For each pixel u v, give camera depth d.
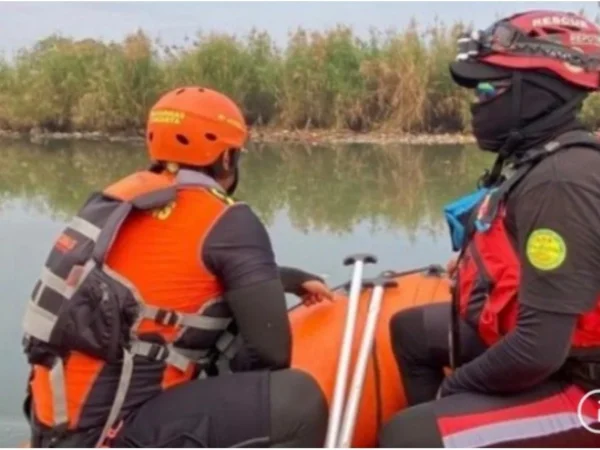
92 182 8.64
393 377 2.11
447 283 2.34
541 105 1.68
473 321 1.75
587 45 1.68
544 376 1.63
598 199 1.58
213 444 1.74
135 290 1.71
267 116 13.20
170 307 1.72
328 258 4.66
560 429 1.66
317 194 6.91
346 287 2.35
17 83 14.37
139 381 1.74
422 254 4.71
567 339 1.59
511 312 1.67
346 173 8.09
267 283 1.75
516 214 1.64
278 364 1.79
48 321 1.72
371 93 12.48
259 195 6.93
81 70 14.16
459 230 1.85
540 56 1.67
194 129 1.78
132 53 13.95
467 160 8.93
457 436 1.68
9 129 14.27
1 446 2.81
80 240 1.73
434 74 11.98
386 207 6.25
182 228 1.73
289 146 11.09
